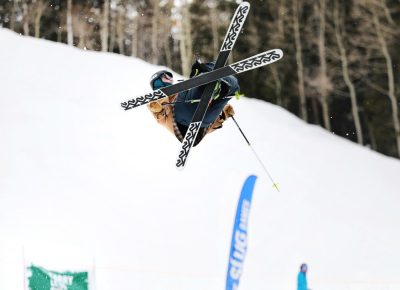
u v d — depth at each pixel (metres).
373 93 47.69
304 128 28.28
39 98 20.41
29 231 13.83
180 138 6.99
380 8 45.09
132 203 16.17
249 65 6.65
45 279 9.16
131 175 17.53
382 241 17.88
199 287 13.09
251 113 26.00
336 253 16.45
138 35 50.47
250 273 14.42
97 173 17.19
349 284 14.84
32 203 15.01
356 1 45.28
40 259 9.23
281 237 16.53
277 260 15.36
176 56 52.38
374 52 45.94
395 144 46.50
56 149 17.75
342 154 25.25
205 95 6.65
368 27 45.47
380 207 20.52
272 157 21.59
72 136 18.69
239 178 19.03
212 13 48.00
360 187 21.83
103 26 47.56
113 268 13.07
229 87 6.73
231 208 17.03
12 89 20.45
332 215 18.69
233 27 6.94
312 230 17.39
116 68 25.14
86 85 22.67
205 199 17.25
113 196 16.27
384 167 25.69
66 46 26.64
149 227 15.28
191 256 14.43
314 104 48.97
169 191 17.23
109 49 52.00
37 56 24.00
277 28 47.56
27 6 47.78
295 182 20.19
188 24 46.59
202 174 18.62
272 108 29.97
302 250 16.14
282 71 47.81
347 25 47.22
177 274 13.47
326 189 20.59
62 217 14.77
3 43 24.19
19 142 17.45
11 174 15.98
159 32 49.34
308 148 24.14
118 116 20.84
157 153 19.20
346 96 49.19
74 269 9.02
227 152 20.73
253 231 16.45
